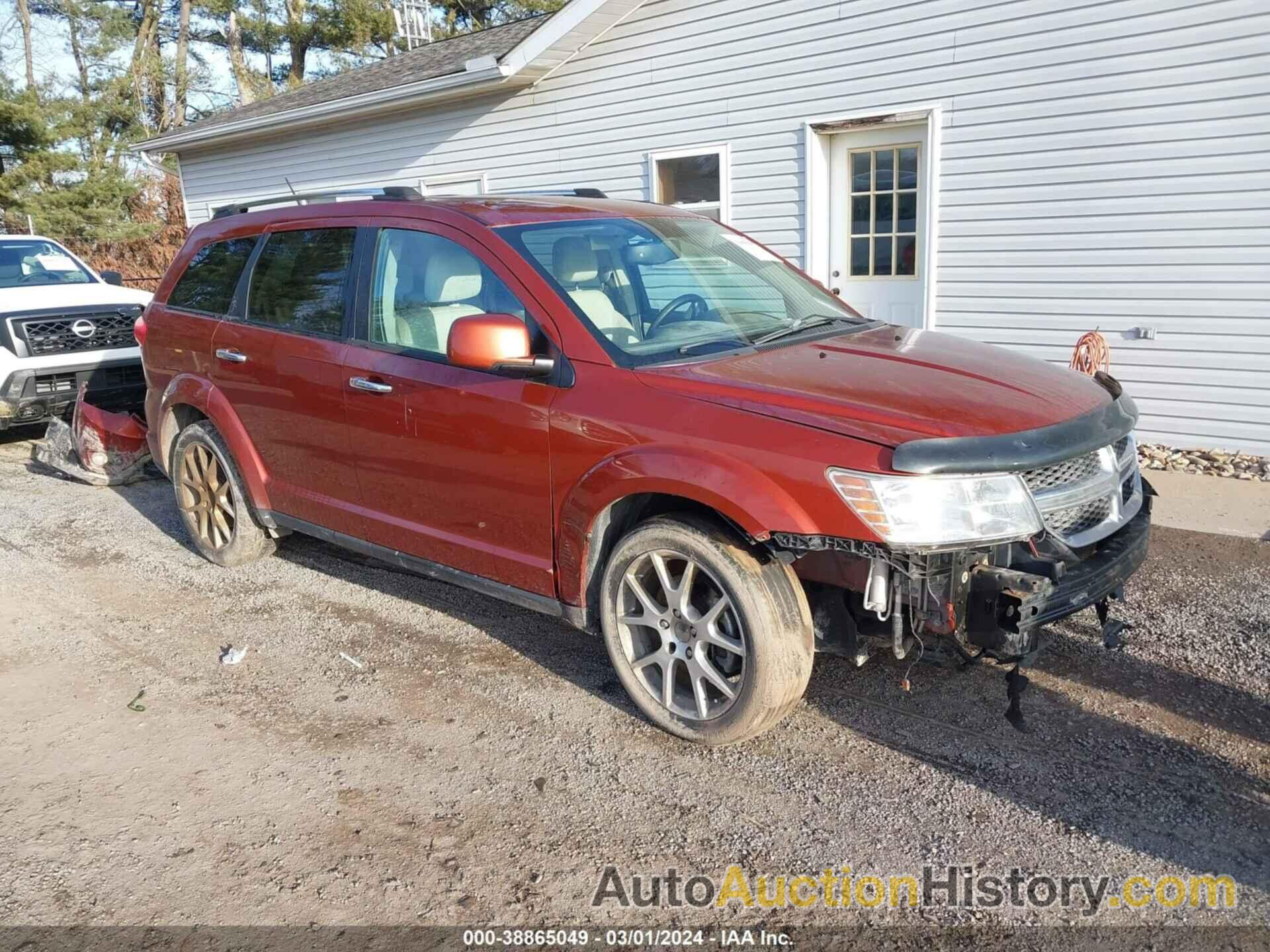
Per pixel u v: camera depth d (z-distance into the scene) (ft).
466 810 10.65
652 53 31.65
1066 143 23.98
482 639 14.94
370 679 13.76
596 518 11.66
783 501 10.09
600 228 13.92
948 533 9.61
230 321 16.70
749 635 10.66
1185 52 21.95
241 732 12.50
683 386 11.07
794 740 11.65
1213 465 22.27
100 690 13.82
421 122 40.09
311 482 15.66
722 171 30.81
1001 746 11.29
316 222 15.56
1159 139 22.70
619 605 11.85
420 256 13.82
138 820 10.73
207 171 52.65
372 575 17.89
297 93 50.34
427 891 9.44
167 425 18.52
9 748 12.36
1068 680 12.67
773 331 13.06
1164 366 23.73
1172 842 9.56
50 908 9.40
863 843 9.79
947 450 9.60
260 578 17.85
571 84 34.27
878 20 26.37
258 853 10.09
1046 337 25.35
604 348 11.82
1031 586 9.66
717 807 10.48
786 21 28.25
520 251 12.79
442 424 13.07
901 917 8.80
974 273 26.18
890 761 11.12
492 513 12.90
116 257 78.18
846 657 11.14
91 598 17.28
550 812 10.54
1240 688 12.32
